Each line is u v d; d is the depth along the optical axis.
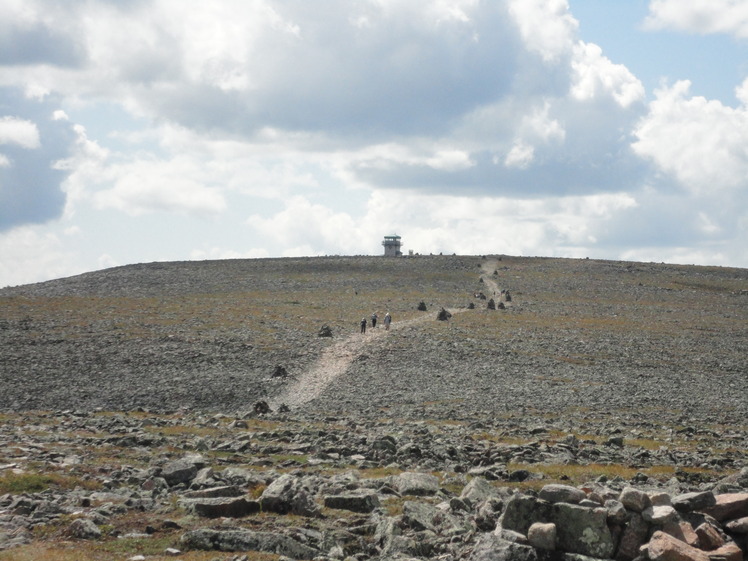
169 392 76.50
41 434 42.50
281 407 64.31
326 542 22.02
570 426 57.81
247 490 27.95
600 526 20.77
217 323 132.25
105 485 28.67
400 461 37.66
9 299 159.25
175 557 20.02
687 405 76.19
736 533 21.42
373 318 133.62
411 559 20.91
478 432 51.25
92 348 104.06
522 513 21.73
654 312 183.00
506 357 107.62
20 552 19.69
